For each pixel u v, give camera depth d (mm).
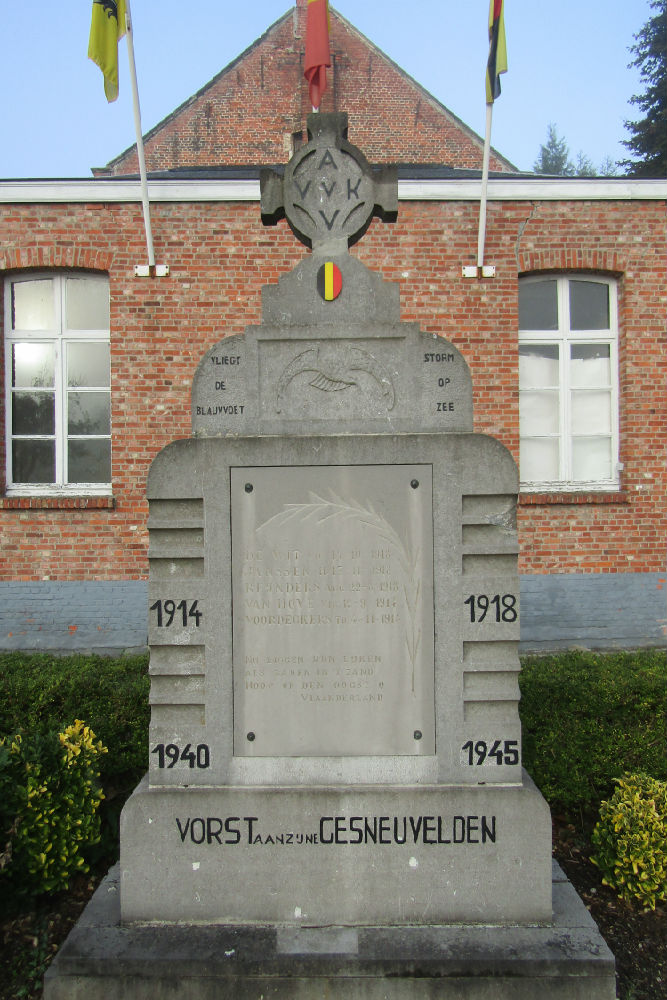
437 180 7902
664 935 3342
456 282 7988
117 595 7945
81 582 7941
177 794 3010
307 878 2992
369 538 3088
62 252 7934
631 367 8109
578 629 8016
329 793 3002
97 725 4195
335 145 3270
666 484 8086
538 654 7363
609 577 8047
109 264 7934
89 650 7777
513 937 2869
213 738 3070
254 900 2990
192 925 2971
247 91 16672
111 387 7957
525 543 8023
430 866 2994
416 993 2689
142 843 3002
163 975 2701
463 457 3074
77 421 8391
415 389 3150
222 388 3166
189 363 7953
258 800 3002
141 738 4211
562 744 4203
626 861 3477
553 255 8039
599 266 8078
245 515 3094
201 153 16656
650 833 3463
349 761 3061
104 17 7371
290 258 7973
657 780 3873
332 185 3266
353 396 3152
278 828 2998
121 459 7949
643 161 24484
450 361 3148
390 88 16922
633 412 8102
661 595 8070
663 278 8102
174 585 3090
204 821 3002
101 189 7887
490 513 3080
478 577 3070
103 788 4055
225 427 3160
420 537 3084
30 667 4891
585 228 8062
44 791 3387
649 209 8102
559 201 8047
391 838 2996
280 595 3088
